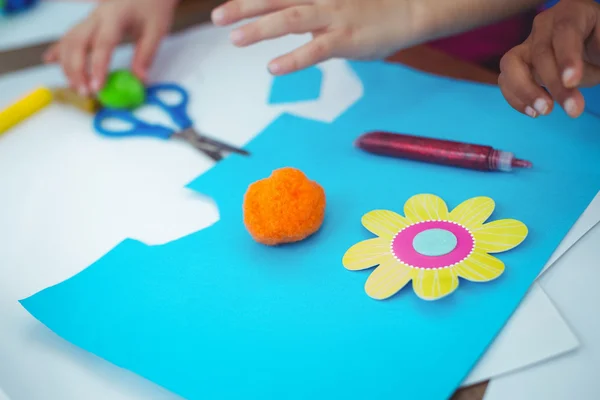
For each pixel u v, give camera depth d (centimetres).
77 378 43
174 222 56
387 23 65
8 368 44
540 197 52
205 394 40
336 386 39
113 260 51
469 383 39
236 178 59
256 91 74
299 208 49
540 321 42
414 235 48
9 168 66
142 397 41
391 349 41
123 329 45
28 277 52
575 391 38
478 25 69
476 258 45
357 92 71
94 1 97
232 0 67
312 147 62
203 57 81
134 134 68
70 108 74
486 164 54
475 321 42
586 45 54
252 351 42
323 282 47
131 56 82
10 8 95
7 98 76
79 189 61
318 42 63
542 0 70
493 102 65
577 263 46
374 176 57
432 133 61
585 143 57
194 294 47
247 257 50
